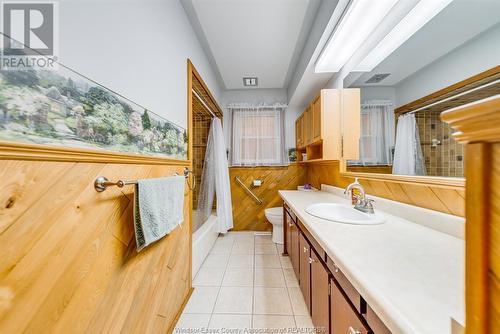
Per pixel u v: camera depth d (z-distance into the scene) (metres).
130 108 0.94
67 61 0.63
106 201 0.77
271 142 3.19
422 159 1.09
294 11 1.63
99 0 0.76
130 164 0.91
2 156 0.45
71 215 0.63
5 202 0.46
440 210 0.95
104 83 0.78
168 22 1.34
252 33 1.90
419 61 1.11
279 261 2.23
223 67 2.55
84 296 0.67
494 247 0.25
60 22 0.61
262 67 2.55
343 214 1.46
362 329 0.64
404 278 0.55
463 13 0.86
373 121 1.52
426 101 1.06
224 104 3.26
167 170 1.29
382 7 1.18
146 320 1.03
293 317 1.41
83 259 0.67
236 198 3.23
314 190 2.62
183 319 1.40
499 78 0.72
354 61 1.74
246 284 1.80
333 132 2.00
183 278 1.53
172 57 1.41
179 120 1.52
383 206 1.31
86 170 0.68
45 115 0.56
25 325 0.51
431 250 0.73
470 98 0.83
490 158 0.25
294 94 2.71
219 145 2.88
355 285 0.58
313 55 1.77
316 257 1.17
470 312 0.27
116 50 0.85
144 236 0.87
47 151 0.55
